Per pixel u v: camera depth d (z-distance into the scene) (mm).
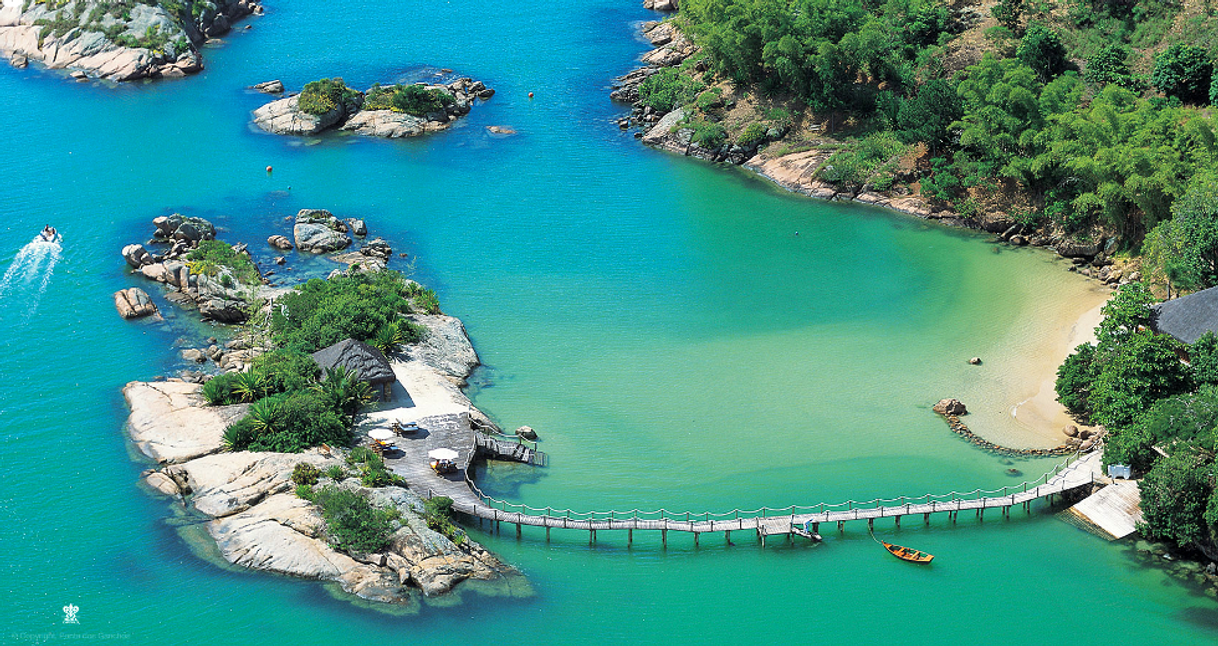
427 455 89625
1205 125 119000
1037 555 82750
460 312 117500
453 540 80188
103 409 96438
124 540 80062
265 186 148750
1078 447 94125
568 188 150625
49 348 106750
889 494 88250
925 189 141750
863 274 126875
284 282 121125
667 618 75938
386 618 73750
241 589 75812
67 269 123312
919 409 100125
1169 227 110562
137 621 72812
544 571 80500
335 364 96125
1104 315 108500
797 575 80688
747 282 124938
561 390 103062
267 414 88812
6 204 139750
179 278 119500
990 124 138000
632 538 84438
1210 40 143500
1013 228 135375
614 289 123000
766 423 98125
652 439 95625
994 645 73625
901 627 75312
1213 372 88812
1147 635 74438
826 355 109188
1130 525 84375
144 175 150625
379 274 118875
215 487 84000
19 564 77750
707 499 87562
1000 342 111312
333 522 78188
